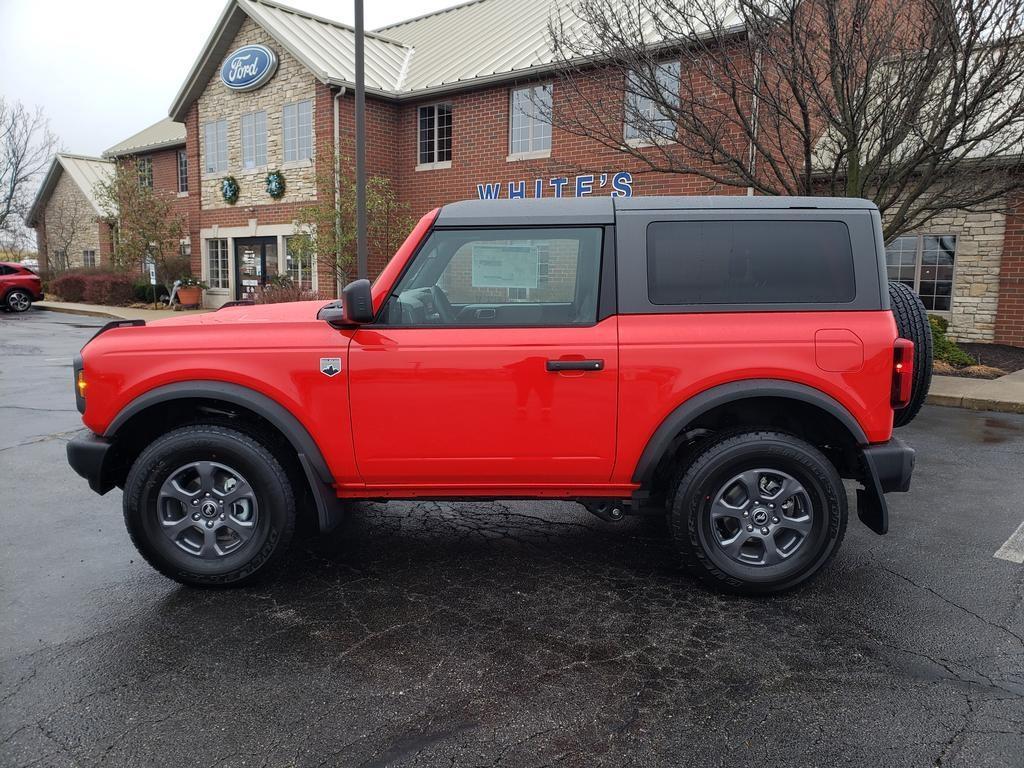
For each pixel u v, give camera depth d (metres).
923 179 9.13
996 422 7.84
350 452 3.61
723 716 2.69
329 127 17.59
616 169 14.11
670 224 3.56
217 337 3.60
